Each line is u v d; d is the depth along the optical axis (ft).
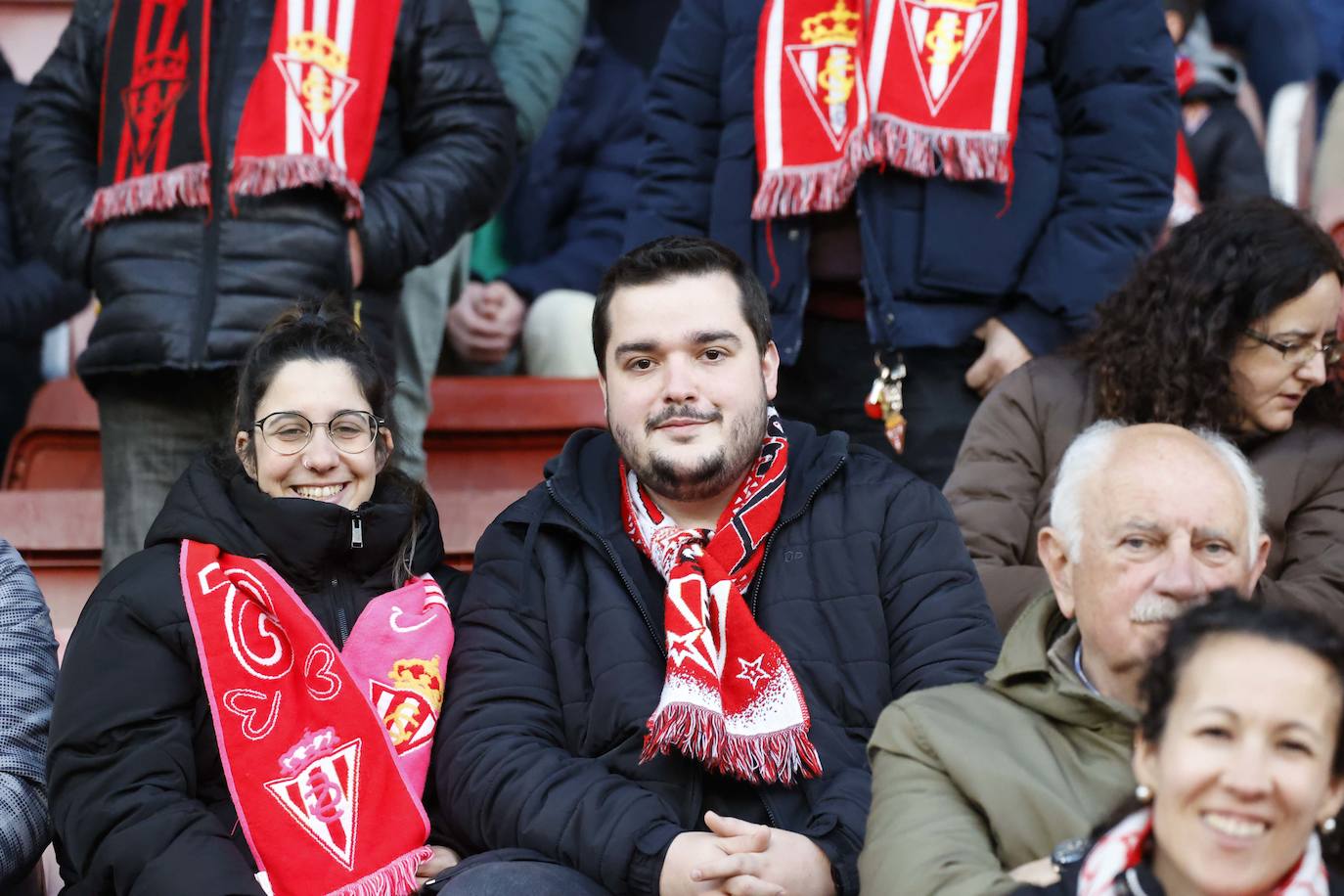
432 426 54.13
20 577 36.01
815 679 33.58
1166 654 23.53
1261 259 36.55
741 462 34.30
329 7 44.80
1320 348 36.78
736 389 34.12
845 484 35.42
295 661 34.40
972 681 32.60
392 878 32.68
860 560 34.42
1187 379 37.14
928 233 43.45
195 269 43.91
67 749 32.81
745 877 29.73
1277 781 22.53
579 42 59.11
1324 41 70.33
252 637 34.19
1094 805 28.12
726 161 45.50
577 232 63.82
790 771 32.35
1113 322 38.73
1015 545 38.42
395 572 36.09
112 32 45.98
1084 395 39.17
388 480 37.29
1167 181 44.21
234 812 33.53
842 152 43.80
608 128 64.75
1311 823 22.77
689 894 30.14
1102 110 44.19
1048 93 44.73
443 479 54.44
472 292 60.18
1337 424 37.65
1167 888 23.84
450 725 34.12
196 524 35.24
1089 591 28.50
